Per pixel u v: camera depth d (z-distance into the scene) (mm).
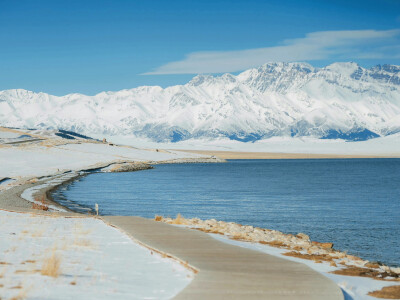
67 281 11531
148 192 70000
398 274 15773
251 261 14945
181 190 74625
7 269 12320
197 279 12266
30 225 22906
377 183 94125
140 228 22578
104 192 68562
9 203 43000
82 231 21000
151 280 12406
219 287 11406
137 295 10695
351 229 36969
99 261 14688
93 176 112750
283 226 38594
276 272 13328
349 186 86188
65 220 26500
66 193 65562
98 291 10766
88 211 44375
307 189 78812
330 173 136000
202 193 69500
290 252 18500
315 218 43250
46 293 10156
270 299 10367
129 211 46375
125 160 165125
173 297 10398
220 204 54562
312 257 17938
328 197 64438
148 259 15461
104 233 21516
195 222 28438
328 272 15188
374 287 13148
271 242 21531
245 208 50812
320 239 32656
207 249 16984
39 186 72938
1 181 80562
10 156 150625
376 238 33000
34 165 130750
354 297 11797
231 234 23703
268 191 74312
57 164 138625
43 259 13906
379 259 26375
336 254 19578
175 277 12883
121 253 16391
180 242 18531
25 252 15062
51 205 46125
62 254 15336
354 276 14695
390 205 54469
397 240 32188
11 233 19531
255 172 140875
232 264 14422
